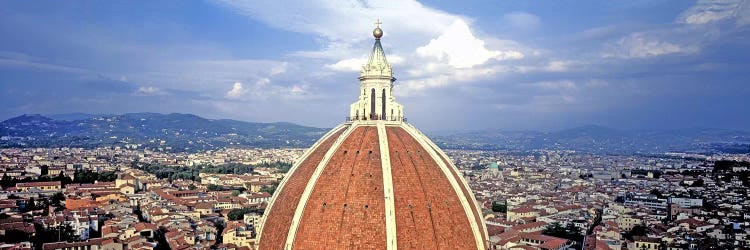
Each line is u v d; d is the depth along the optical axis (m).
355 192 104.50
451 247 105.44
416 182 108.00
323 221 102.81
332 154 111.00
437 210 107.06
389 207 101.69
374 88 120.62
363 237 100.50
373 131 115.25
